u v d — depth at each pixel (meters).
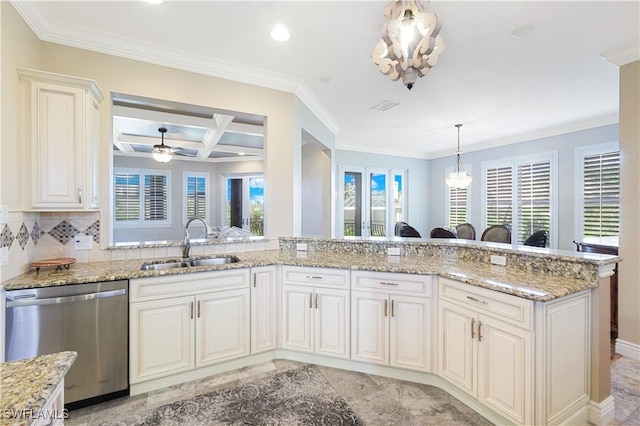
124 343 2.05
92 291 1.96
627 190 2.60
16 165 1.92
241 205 7.62
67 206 2.06
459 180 5.38
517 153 5.72
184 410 1.96
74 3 2.01
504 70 2.96
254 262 2.51
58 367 0.86
